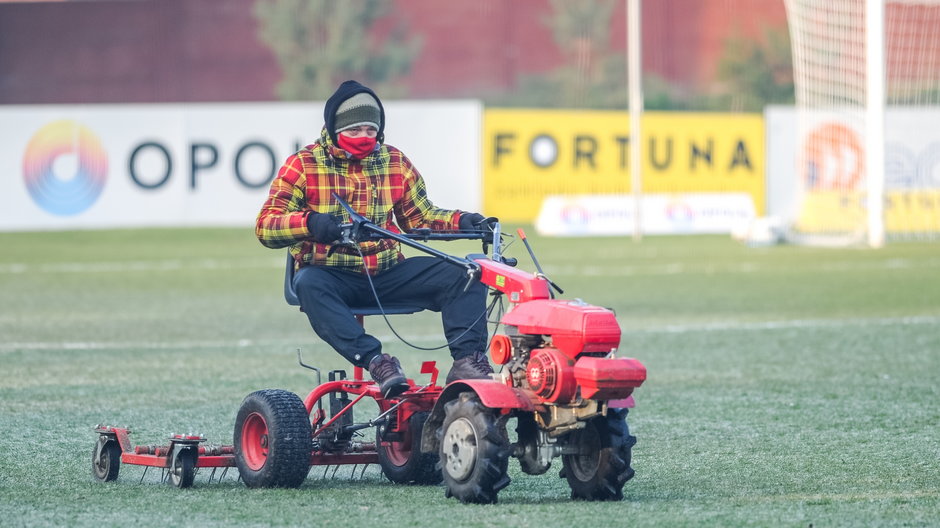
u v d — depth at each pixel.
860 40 99.62
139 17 156.25
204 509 19.83
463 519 18.89
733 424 29.38
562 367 19.31
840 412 31.12
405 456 22.64
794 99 163.50
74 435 27.77
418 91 170.00
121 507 20.02
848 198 100.25
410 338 47.94
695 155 103.44
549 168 101.00
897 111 102.38
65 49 152.75
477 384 19.80
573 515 19.14
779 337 47.34
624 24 177.00
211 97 161.62
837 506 20.06
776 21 169.75
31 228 92.31
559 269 76.50
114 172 93.12
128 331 49.78
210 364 40.47
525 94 169.12
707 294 63.47
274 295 64.56
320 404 23.11
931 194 102.69
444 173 97.62
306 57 165.12
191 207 93.81
